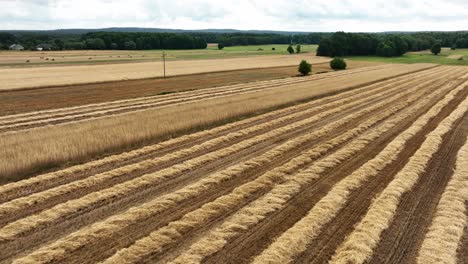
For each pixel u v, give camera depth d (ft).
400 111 91.81
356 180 45.16
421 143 62.85
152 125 70.38
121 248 30.71
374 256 29.91
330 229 33.91
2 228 33.32
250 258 29.43
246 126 76.02
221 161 53.16
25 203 38.68
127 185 43.21
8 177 47.03
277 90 126.52
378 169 49.75
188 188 42.45
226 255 29.73
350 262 28.78
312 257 29.63
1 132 73.41
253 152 57.52
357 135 67.92
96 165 51.24
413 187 44.01
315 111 91.40
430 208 38.55
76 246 30.50
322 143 62.34
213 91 135.64
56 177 46.75
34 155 50.85
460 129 72.90
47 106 106.93
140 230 33.53
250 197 40.78
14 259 29.09
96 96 127.24
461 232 33.37
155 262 28.78
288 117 82.94
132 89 146.61
